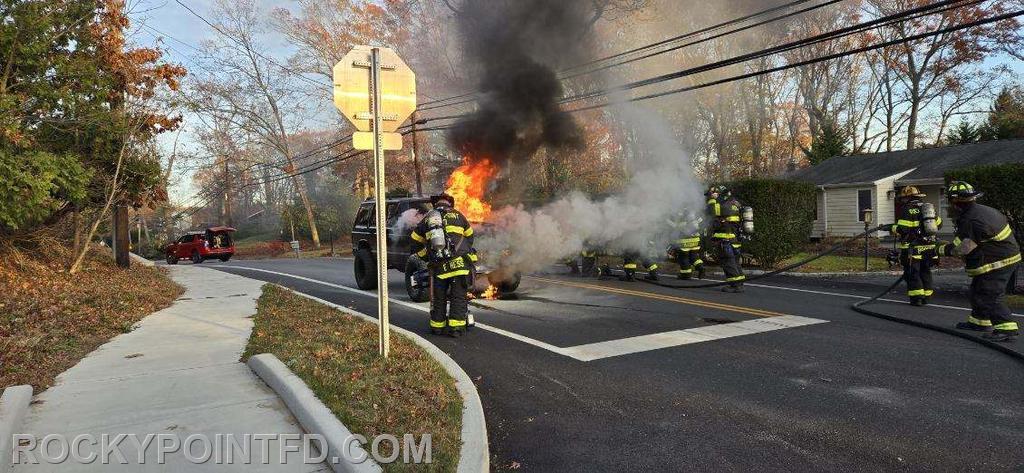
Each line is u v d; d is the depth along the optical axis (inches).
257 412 163.9
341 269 718.5
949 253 264.4
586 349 252.4
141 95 513.7
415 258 386.6
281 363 198.8
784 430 161.8
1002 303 251.9
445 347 263.1
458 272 279.4
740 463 142.8
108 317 302.0
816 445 151.9
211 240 1256.8
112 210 556.4
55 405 168.2
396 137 216.1
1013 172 410.3
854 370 214.4
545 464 145.1
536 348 256.4
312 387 173.8
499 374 220.7
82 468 127.8
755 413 174.7
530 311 343.6
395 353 218.8
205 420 157.8
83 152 471.2
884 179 876.6
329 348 226.1
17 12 383.9
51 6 403.9
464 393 181.8
